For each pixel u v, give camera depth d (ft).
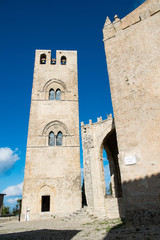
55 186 86.48
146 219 35.22
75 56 121.29
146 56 46.60
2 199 109.29
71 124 100.89
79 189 87.35
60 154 93.09
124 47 51.67
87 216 62.85
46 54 119.44
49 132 97.86
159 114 40.40
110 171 84.94
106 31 57.21
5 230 49.90
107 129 72.33
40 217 80.43
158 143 38.75
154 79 43.50
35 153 91.91
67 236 34.42
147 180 37.68
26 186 85.10
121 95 47.65
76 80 113.50
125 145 42.88
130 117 44.27
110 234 31.91
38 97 105.70
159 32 46.24
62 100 106.42
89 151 73.77
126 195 39.22
